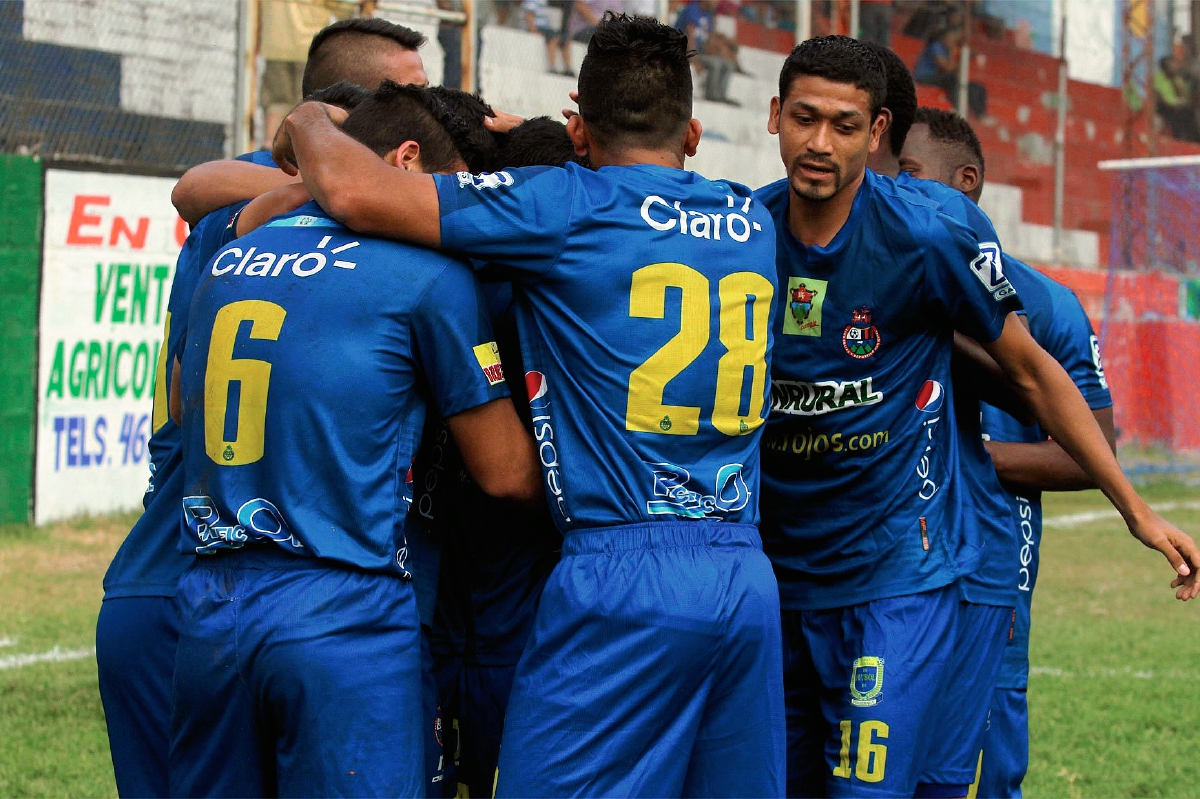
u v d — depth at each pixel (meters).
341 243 9.38
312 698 8.81
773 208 11.25
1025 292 13.09
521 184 9.46
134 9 34.91
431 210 9.22
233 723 9.10
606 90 10.05
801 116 10.40
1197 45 63.91
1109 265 57.53
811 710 12.18
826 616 11.80
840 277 11.02
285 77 36.97
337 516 9.05
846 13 49.91
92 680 20.83
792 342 11.23
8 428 33.00
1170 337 54.81
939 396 11.59
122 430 35.34
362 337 9.14
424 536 10.73
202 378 9.35
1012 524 12.75
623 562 9.39
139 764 10.63
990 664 12.46
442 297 9.31
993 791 13.27
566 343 9.59
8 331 32.91
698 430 9.62
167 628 10.52
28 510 33.41
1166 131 64.06
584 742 9.22
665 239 9.70
